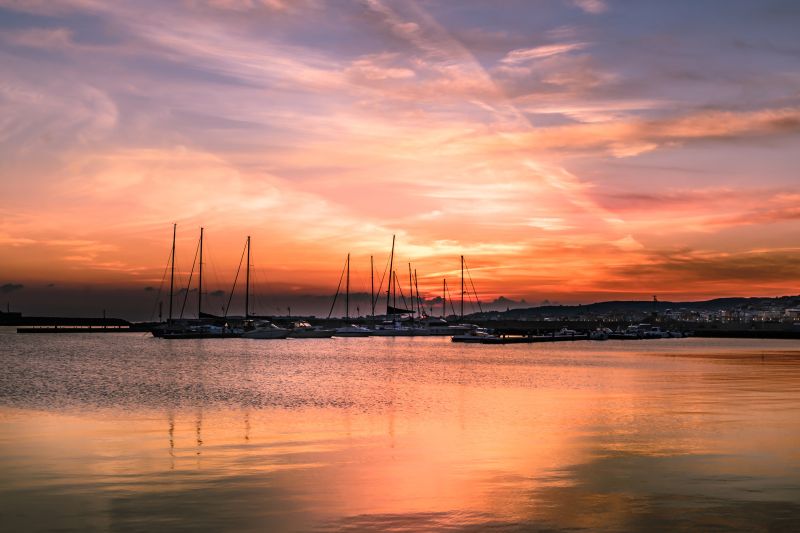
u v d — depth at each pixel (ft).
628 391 170.09
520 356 362.12
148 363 297.33
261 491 67.05
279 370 258.78
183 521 58.03
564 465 78.48
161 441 97.76
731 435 98.58
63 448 91.61
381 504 62.39
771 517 57.47
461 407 140.46
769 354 383.65
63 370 257.14
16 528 56.80
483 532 54.60
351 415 128.88
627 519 57.21
